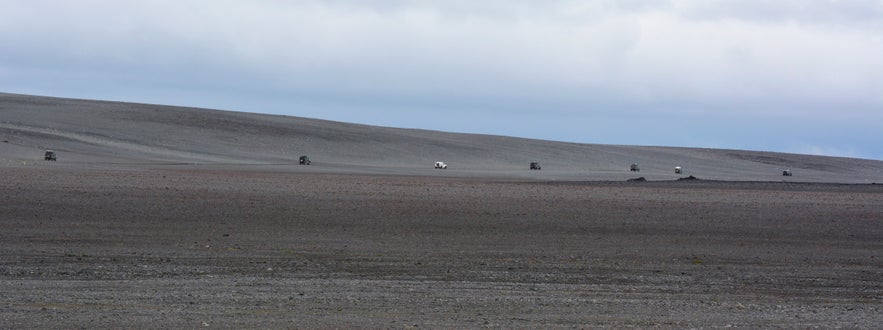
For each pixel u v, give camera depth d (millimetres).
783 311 20750
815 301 23000
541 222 44812
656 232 42219
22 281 23484
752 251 35844
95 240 34594
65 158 139750
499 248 34938
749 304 21984
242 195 55156
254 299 21047
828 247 38188
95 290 22078
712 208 54688
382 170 153000
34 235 35469
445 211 48312
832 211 54531
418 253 32531
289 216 44656
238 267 27328
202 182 71312
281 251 32312
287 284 23750
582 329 17984
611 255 33312
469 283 24797
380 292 22656
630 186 87875
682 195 68312
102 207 45719
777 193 77062
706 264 31078
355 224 42375
